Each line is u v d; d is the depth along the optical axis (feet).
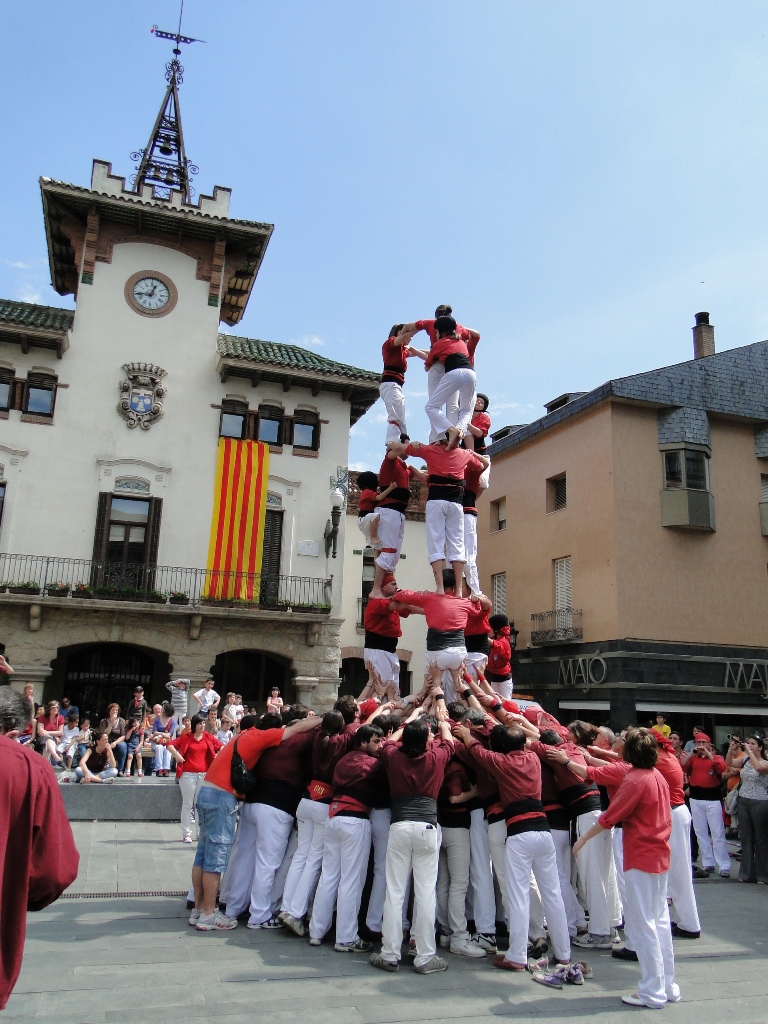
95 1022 16.61
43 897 11.07
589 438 83.51
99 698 74.84
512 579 95.86
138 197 76.89
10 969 10.32
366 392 82.33
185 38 92.63
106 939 22.76
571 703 81.41
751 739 37.60
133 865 33.35
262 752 25.41
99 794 45.11
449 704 27.09
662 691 75.41
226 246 80.69
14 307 75.41
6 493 69.56
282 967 20.72
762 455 85.40
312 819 24.27
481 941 23.18
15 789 10.56
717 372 84.84
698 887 35.32
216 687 78.48
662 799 20.04
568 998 19.30
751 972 22.04
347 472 80.12
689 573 79.30
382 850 23.85
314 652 74.49
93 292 75.31
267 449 77.05
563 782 25.27
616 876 25.77
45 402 72.49
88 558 70.74
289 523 77.25
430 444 29.60
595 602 79.41
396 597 29.32
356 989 19.22
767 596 82.12
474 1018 17.63
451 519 29.04
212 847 24.20
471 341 31.24
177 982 19.26
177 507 73.97
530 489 94.07
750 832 36.78
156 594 69.62
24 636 66.74
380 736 23.71
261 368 76.02
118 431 73.61
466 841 23.49
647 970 18.98
